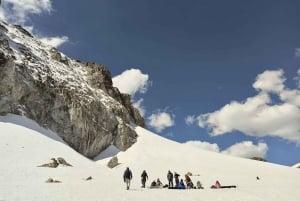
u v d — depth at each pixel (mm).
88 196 23031
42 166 39062
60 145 53531
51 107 67375
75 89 76938
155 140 90688
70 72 86500
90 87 89312
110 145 78312
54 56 89938
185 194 28391
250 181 50156
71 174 36750
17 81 60969
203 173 62500
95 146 73500
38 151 45688
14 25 89188
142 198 23859
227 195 28875
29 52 76938
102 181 34438
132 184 35969
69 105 70688
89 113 74250
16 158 39688
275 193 32531
